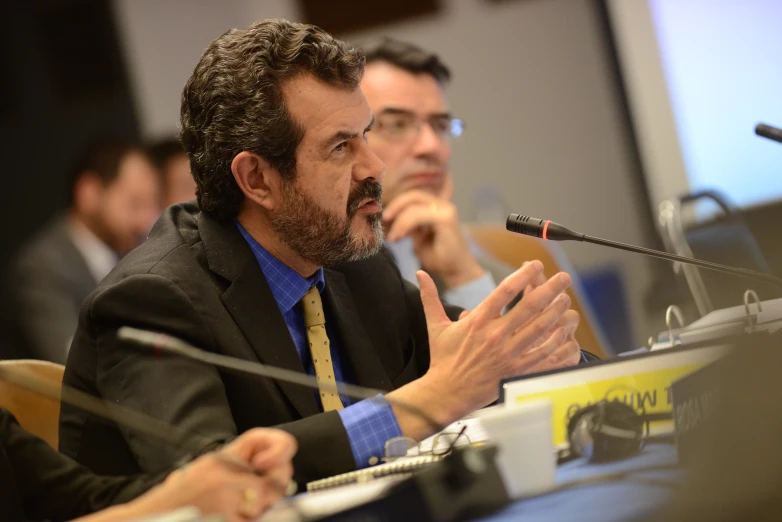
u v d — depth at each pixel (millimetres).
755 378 2453
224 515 2354
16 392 3641
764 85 9727
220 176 3625
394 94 5707
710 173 9977
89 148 9297
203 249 3574
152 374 3148
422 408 3088
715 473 2348
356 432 3029
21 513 3002
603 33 10430
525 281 3193
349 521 2162
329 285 3871
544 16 10531
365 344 3805
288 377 2988
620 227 10484
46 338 8938
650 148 10172
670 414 2561
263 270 3693
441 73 6016
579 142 10555
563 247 10492
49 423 3695
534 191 10680
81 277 9102
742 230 5539
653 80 10078
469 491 2266
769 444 2387
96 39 10516
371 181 3686
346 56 3623
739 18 9727
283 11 10562
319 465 2967
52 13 10508
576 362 3371
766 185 9758
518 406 2416
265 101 3545
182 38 10492
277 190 3600
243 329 3424
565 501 2279
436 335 3234
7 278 10430
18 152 10641
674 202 5785
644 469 2447
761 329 3025
